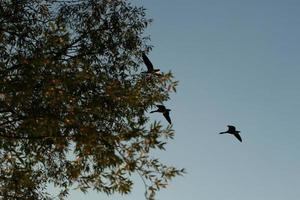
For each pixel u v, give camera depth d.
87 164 8.45
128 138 7.73
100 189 8.36
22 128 8.22
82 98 8.81
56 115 8.00
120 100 8.62
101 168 8.24
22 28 10.34
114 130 9.35
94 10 11.81
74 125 8.02
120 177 7.87
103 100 8.80
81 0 11.80
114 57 11.69
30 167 9.40
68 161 9.94
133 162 7.70
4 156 8.55
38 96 8.20
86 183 8.36
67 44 9.94
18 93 7.82
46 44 8.82
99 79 8.62
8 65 9.49
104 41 11.64
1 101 7.99
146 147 7.76
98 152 7.82
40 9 10.94
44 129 7.90
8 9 10.32
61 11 11.55
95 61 11.35
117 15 12.04
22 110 8.21
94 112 8.26
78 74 8.07
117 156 7.74
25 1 10.64
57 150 8.84
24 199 9.60
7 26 10.09
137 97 8.66
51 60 8.61
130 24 12.23
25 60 8.12
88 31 11.59
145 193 7.80
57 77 7.95
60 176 10.25
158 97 9.12
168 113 9.01
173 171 7.82
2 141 8.46
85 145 7.82
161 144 7.79
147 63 8.92
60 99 7.79
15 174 8.84
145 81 9.57
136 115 9.84
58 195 10.38
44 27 10.85
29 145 9.01
